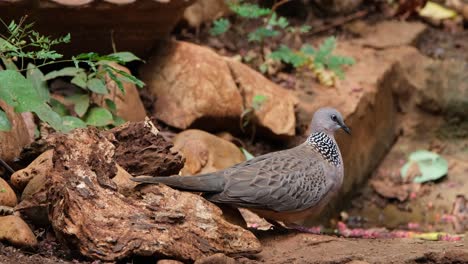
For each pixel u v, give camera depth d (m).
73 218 8.09
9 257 8.12
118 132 9.30
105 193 8.34
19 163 9.96
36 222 8.95
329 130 10.16
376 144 15.30
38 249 8.54
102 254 8.01
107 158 8.62
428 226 14.12
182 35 15.20
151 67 13.44
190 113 13.04
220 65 13.42
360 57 15.81
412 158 15.36
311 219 13.62
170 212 8.37
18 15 11.41
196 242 8.26
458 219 14.27
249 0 16.17
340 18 16.81
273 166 9.40
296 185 9.38
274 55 14.62
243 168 9.27
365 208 14.70
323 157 9.98
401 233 12.78
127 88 12.31
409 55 16.08
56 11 11.51
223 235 8.44
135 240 8.02
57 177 8.33
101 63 11.35
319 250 9.09
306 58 15.07
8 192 9.15
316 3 16.83
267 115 13.68
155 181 8.61
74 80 11.62
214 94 13.20
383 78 15.38
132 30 12.52
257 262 8.44
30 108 9.21
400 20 17.02
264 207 9.25
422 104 15.98
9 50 10.02
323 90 14.83
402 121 16.00
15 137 10.23
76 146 8.55
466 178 15.11
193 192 9.11
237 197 9.07
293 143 14.05
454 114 15.88
